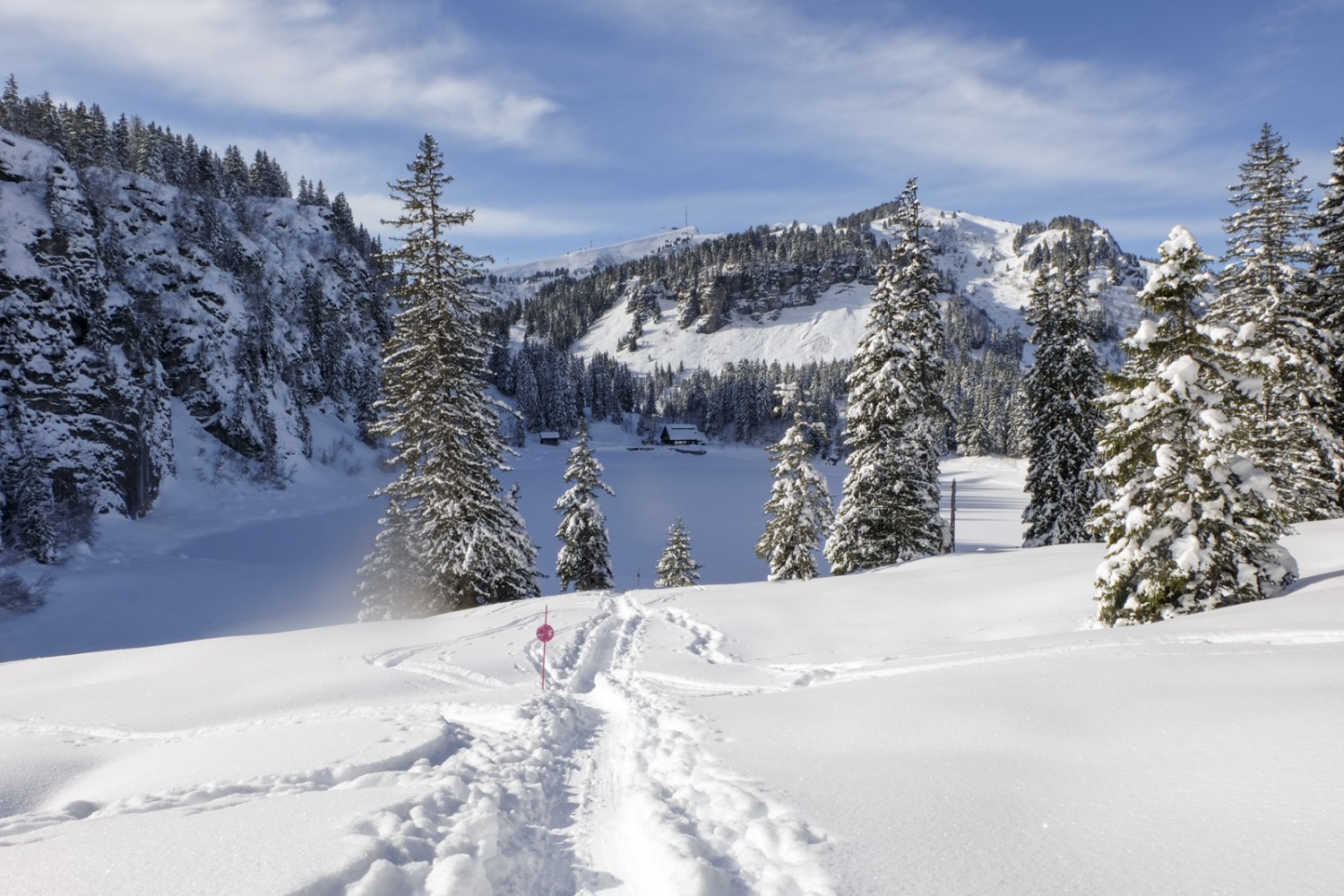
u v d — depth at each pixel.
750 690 11.01
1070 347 29.94
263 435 81.88
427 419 23.55
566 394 161.88
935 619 16.38
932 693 7.88
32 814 5.77
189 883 3.76
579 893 4.57
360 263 126.12
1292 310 22.55
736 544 68.44
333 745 7.47
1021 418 116.88
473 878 4.17
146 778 7.09
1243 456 12.92
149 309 75.75
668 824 4.96
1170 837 3.81
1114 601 13.24
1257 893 3.16
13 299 54.75
